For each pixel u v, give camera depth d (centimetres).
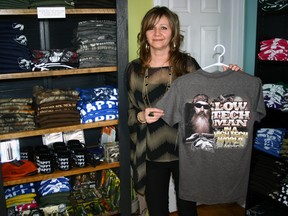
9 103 179
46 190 199
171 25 167
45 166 186
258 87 160
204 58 270
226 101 159
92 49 187
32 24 205
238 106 159
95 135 235
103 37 189
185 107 159
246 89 159
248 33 262
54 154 199
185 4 254
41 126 182
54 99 184
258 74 225
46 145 205
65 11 172
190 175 164
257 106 161
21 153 198
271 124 234
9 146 191
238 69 163
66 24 214
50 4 170
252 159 233
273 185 217
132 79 176
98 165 198
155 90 168
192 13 257
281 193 211
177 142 169
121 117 196
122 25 184
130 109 185
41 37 209
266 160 224
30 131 178
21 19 201
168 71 169
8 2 162
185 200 171
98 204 209
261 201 244
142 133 173
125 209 207
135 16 235
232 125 161
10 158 192
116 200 206
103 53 190
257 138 230
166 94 158
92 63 188
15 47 171
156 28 165
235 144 162
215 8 267
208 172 164
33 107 190
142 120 168
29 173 183
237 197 168
